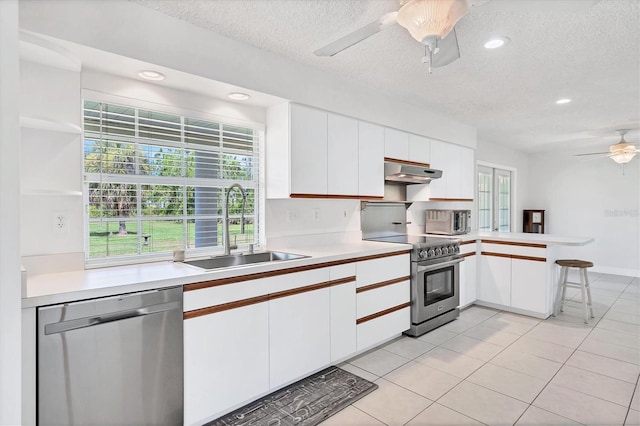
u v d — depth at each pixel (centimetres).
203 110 251
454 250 372
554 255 395
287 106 264
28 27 159
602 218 642
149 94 225
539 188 711
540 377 249
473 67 271
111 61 190
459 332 338
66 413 151
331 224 335
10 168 117
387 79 298
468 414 205
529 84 308
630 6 185
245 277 206
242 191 260
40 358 144
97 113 210
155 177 236
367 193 323
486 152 587
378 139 334
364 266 282
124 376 165
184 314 183
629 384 239
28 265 183
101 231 214
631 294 484
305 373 240
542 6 140
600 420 199
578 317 385
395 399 221
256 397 214
